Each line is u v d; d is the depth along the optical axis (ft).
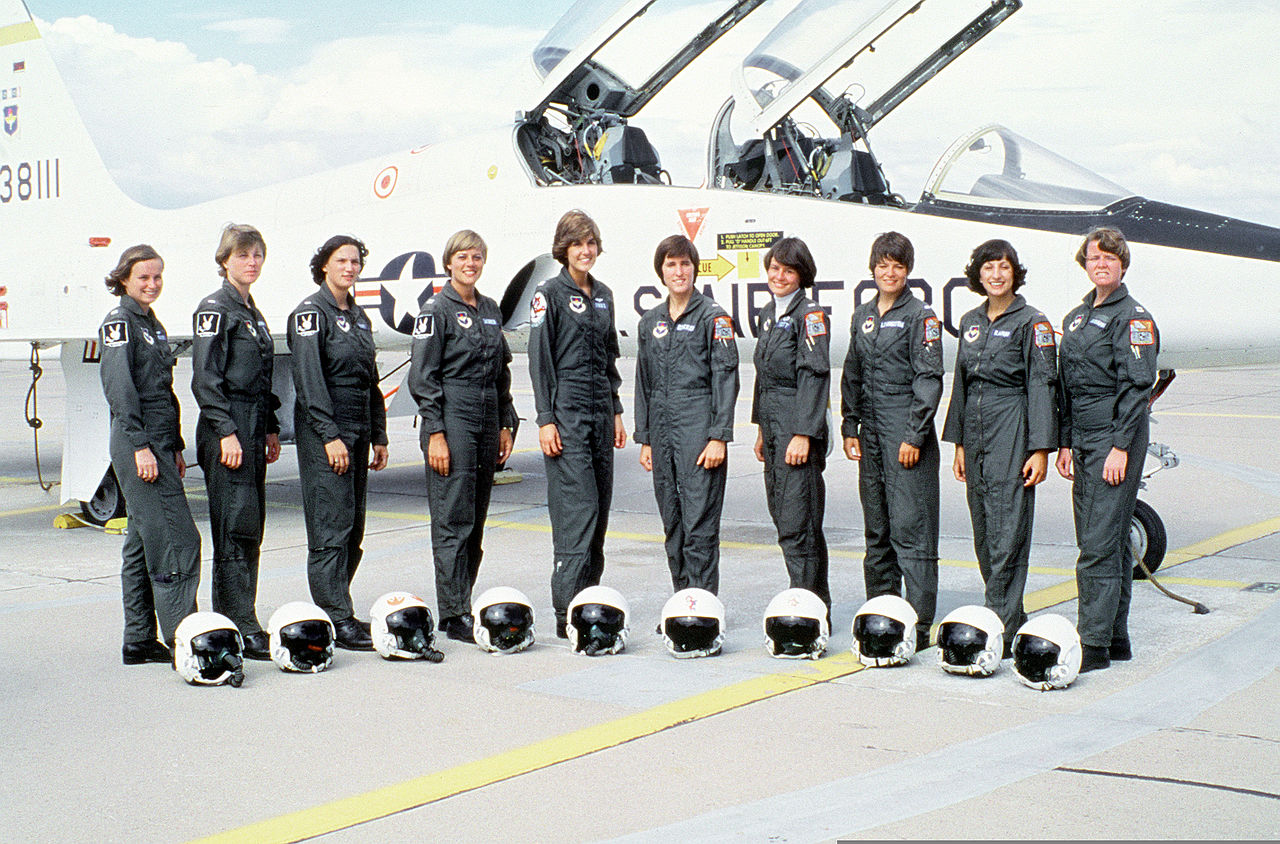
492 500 30.48
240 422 15.94
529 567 21.79
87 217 36.99
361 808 10.41
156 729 12.78
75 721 13.10
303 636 14.98
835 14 22.09
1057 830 9.60
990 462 15.26
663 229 24.66
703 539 16.58
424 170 29.01
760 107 23.03
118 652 16.30
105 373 15.21
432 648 15.64
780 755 11.55
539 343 16.51
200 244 33.65
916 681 14.23
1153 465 32.01
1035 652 13.50
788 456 16.30
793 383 16.42
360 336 16.79
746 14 24.52
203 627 14.53
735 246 23.79
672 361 16.61
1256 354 19.79
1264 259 19.52
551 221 26.07
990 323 15.26
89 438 26.89
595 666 15.20
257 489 16.16
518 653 15.97
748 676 14.53
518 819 10.09
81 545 25.41
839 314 22.76
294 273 30.83
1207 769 10.91
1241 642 15.60
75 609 19.03
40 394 72.54
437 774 11.23
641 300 25.04
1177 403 55.26
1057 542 23.53
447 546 16.89
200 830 10.00
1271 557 21.47
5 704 13.80
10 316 37.99
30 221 38.45
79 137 37.06
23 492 34.63
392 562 22.70
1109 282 14.53
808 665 15.03
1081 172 22.17
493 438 17.29
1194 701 13.10
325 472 16.38
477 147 28.14
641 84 26.30
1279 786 10.48
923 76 24.93
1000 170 22.41
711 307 16.48
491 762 11.53
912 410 15.49
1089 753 11.43
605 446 17.19
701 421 16.52
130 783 11.14
